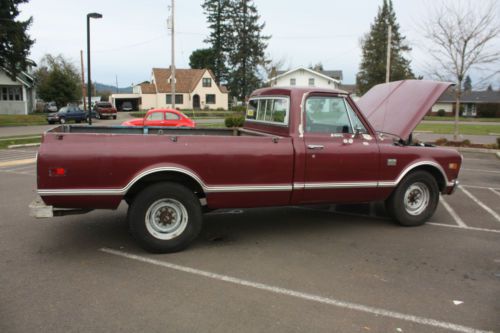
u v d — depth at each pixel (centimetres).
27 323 321
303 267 441
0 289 379
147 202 459
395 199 581
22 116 3569
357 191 546
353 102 537
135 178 447
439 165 596
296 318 334
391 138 569
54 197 430
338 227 594
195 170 467
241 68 5991
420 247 511
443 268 443
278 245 512
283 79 5753
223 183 480
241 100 6197
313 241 529
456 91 1828
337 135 528
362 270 434
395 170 562
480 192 856
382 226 601
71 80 4978
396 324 328
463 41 1745
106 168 438
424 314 344
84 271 423
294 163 503
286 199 514
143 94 5997
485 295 381
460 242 531
